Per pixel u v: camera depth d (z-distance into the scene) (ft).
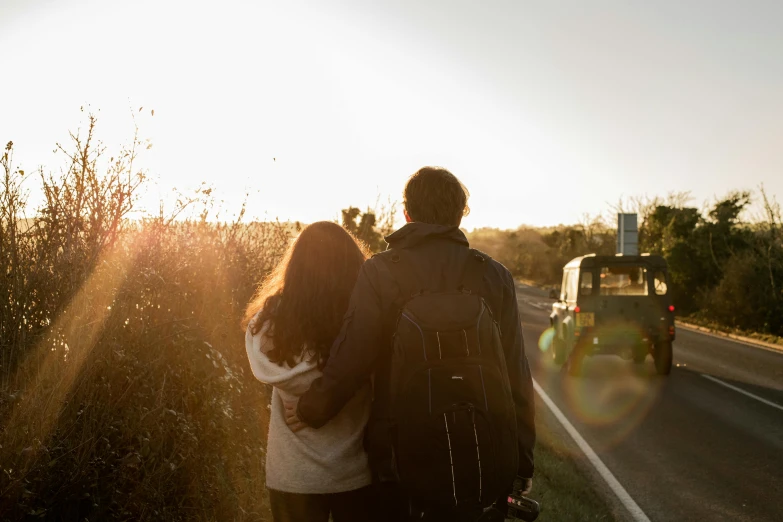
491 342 7.94
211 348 10.99
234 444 12.10
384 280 8.13
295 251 8.77
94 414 9.26
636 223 96.07
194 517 10.57
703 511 20.89
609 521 19.31
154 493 9.48
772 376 47.01
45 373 9.14
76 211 10.23
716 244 95.45
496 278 8.57
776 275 79.46
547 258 189.37
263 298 9.12
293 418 8.39
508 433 7.72
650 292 45.01
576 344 44.93
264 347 8.54
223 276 14.17
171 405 10.23
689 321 89.71
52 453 9.00
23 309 9.16
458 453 7.34
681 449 27.84
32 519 8.54
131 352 9.86
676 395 39.14
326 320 8.45
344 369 7.84
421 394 7.49
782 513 20.83
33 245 9.76
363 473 8.48
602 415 33.71
